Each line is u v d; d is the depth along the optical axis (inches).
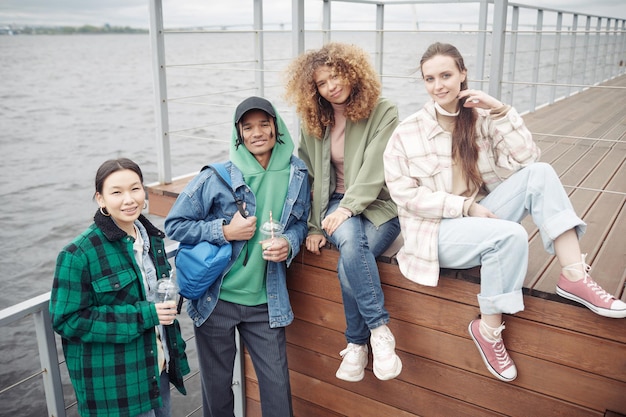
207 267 77.6
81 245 64.1
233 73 1599.4
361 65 79.7
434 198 73.6
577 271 67.3
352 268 77.7
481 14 163.3
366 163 81.7
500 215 73.4
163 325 72.6
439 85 71.7
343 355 88.1
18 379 241.0
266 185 82.7
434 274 74.1
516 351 76.7
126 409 67.3
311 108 83.7
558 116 218.1
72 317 62.8
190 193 81.0
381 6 153.7
